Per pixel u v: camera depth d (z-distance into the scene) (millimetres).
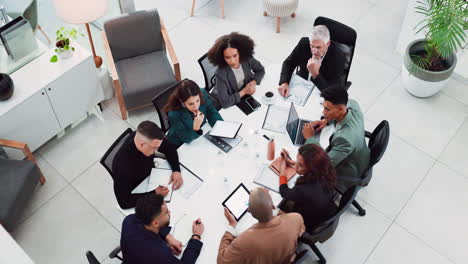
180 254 2781
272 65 3953
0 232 2965
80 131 4461
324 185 2816
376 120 4465
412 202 3891
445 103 4590
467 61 4801
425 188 3977
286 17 5527
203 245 2785
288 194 2877
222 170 3152
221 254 2650
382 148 3131
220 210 2943
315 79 3680
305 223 3010
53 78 3982
